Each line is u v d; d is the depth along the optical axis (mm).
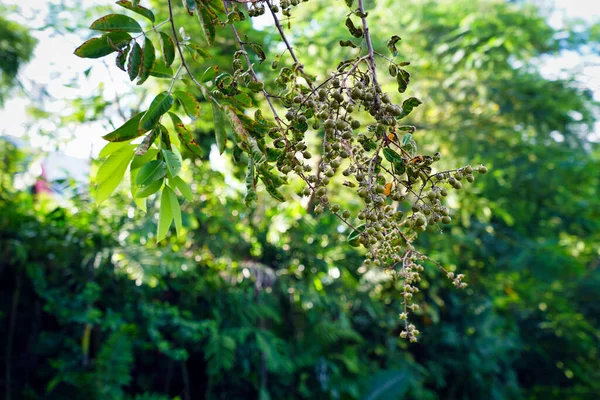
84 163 5289
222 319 4625
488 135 6590
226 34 3785
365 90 1088
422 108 6320
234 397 4812
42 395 3791
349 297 5523
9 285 3957
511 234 8227
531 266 7477
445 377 7285
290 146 1126
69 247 3934
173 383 4625
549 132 8156
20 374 3914
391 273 1192
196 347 4477
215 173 4223
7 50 4602
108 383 3637
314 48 5109
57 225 3992
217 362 4133
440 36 7602
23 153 4422
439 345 7121
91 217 4039
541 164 7375
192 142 1260
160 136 1166
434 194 1114
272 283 4945
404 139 1163
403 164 1136
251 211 4867
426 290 6801
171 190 1229
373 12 5957
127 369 3705
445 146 6359
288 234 5039
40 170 4418
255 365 4801
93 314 3703
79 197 4062
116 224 4027
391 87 5137
